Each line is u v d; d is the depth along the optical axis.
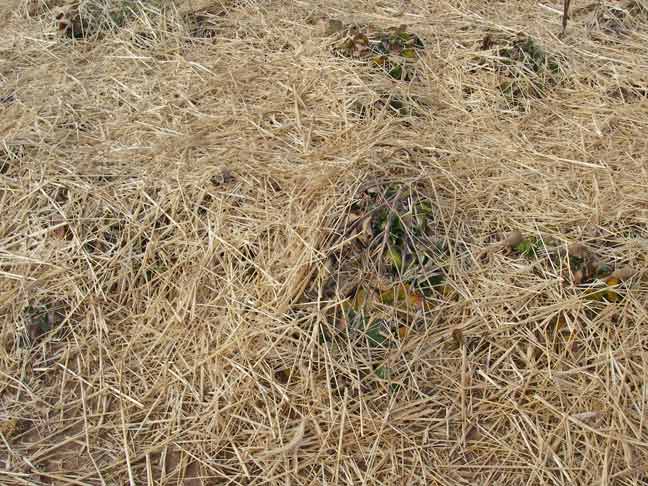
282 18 2.33
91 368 1.58
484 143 1.88
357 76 2.03
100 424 1.51
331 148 1.82
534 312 1.55
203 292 1.63
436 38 2.21
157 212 1.74
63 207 1.77
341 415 1.46
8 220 1.77
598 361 1.48
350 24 2.27
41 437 1.50
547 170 1.79
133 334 1.61
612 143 1.88
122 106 2.05
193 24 2.34
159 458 1.47
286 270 1.60
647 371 1.46
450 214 1.69
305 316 1.55
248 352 1.53
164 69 2.17
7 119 2.03
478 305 1.56
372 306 1.57
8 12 2.48
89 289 1.65
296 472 1.42
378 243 1.62
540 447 1.41
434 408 1.47
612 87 2.04
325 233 1.63
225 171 1.78
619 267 1.59
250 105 2.00
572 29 2.24
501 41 2.17
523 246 1.63
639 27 2.26
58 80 2.16
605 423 1.43
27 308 1.65
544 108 1.98
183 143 1.89
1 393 1.56
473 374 1.50
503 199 1.73
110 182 1.81
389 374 1.50
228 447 1.47
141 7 2.37
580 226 1.67
